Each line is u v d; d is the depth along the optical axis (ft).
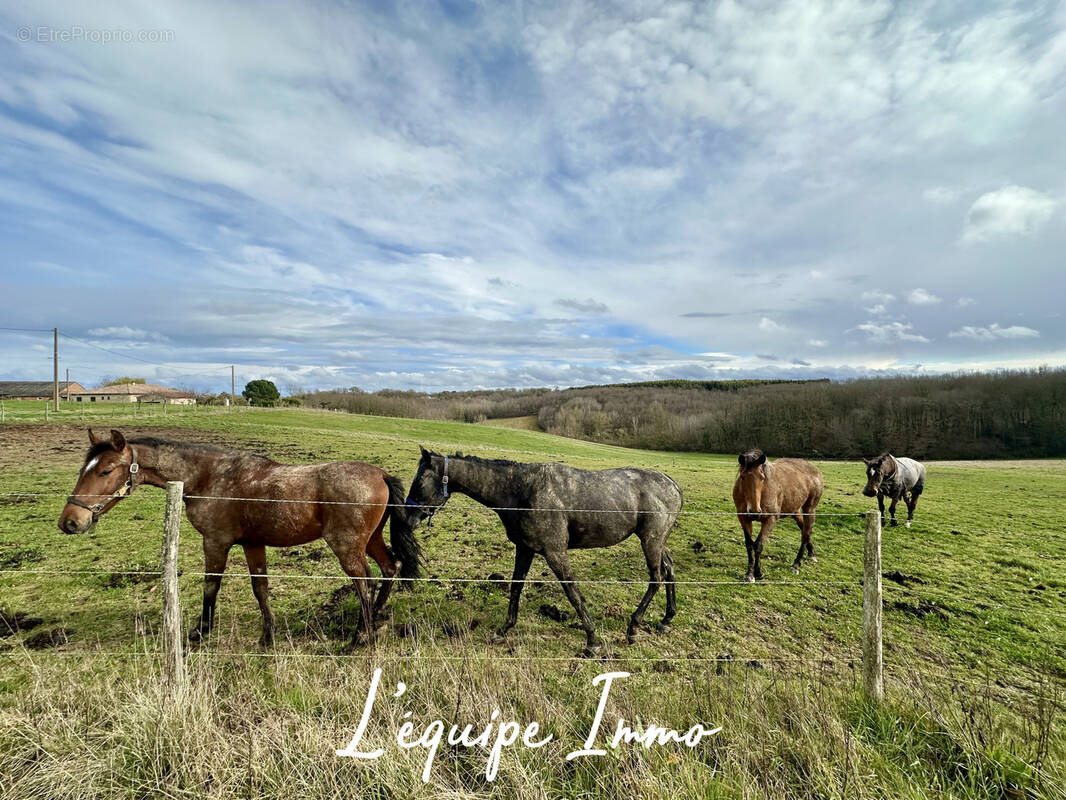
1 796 8.05
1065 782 8.38
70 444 55.11
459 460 17.10
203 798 8.20
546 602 20.08
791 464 25.94
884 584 23.56
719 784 8.32
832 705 10.61
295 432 76.23
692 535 31.91
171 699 9.66
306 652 14.57
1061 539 32.19
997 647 17.06
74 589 19.29
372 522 15.70
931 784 8.76
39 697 10.02
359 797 8.21
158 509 31.78
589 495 16.49
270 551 25.67
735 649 16.29
